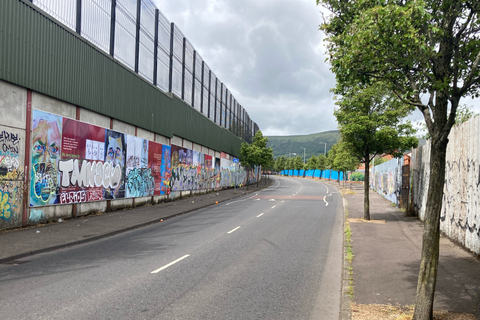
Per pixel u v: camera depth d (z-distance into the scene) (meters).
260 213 20.80
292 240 12.36
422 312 4.92
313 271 8.35
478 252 9.11
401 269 8.20
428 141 15.64
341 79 6.34
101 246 10.88
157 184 25.47
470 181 9.88
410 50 5.35
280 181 78.94
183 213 20.61
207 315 5.51
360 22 5.80
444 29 5.49
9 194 12.40
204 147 37.81
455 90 5.11
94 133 17.44
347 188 49.88
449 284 6.82
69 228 13.42
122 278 7.41
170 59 27.69
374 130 16.75
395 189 25.58
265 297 6.45
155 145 24.95
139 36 22.25
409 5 5.19
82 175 16.58
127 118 20.58
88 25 17.00
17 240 10.84
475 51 5.75
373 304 5.90
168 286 6.92
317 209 23.41
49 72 14.09
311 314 5.69
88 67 16.70
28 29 12.95
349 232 13.43
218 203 27.92
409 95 5.80
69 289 6.60
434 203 4.98
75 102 15.77
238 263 8.93
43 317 5.24
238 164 54.56
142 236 12.82
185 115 31.03
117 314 5.43
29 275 7.53
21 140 12.89
